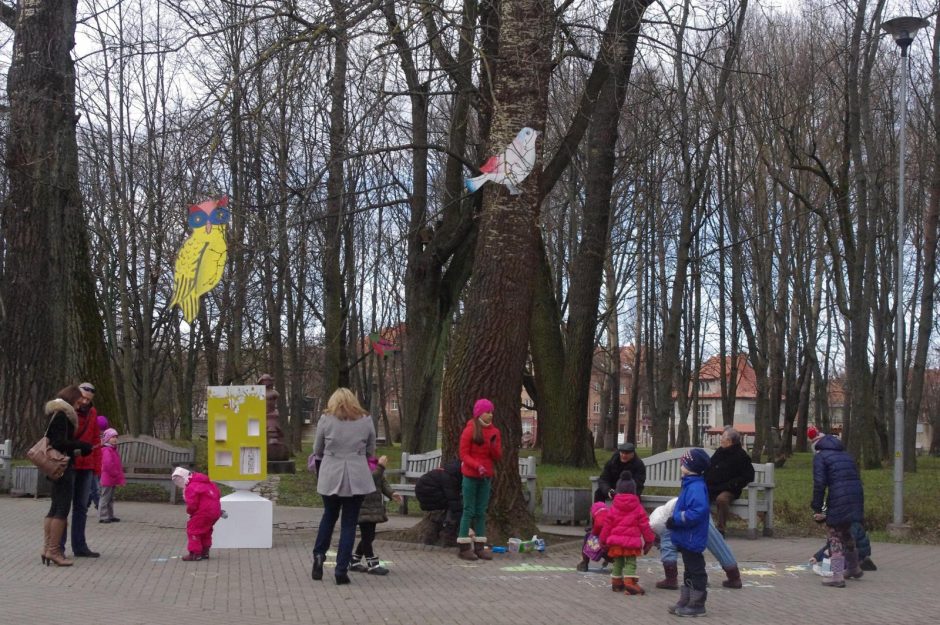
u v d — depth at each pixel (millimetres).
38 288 19625
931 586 9938
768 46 29953
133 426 35219
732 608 8469
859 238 22578
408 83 15578
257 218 13211
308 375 56000
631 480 9219
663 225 32031
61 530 10211
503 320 12047
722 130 21766
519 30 12469
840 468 10047
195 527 10688
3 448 18891
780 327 38344
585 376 25250
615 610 8258
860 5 22078
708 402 95312
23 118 19141
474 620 7695
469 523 10969
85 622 7266
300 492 19609
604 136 23672
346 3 12102
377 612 7957
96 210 29062
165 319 38219
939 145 25938
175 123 14820
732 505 14297
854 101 22422
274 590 8922
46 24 19234
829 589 9602
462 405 12039
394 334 53094
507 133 12281
